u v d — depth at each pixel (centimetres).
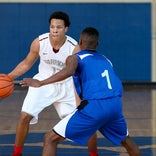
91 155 1005
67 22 973
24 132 993
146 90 2414
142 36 2545
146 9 2533
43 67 1014
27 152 1103
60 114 1019
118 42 2545
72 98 1002
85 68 819
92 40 852
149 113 1706
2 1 2500
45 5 2509
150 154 1086
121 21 2534
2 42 2517
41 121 1538
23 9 2509
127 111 1756
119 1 2527
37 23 2516
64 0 2509
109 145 1182
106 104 802
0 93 887
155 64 2558
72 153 1097
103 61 841
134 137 1279
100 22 2530
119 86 831
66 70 801
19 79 2498
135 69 2562
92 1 2522
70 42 991
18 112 1723
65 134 806
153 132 1352
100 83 815
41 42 986
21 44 2522
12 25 2514
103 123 813
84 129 805
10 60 2527
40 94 990
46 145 812
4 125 1463
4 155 1073
